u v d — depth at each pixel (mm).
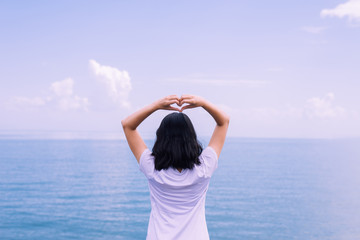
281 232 20672
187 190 1623
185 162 1595
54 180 46531
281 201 32625
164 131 1628
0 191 36281
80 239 18297
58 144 156875
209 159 1652
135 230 20484
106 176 52594
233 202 31500
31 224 21750
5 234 19203
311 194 37594
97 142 185250
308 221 24016
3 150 108188
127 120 1656
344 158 98375
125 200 32375
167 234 1600
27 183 42969
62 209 27109
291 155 105562
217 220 23703
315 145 188000
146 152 1679
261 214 26188
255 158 92125
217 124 1742
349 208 29531
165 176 1615
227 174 56062
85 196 34344
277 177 52938
